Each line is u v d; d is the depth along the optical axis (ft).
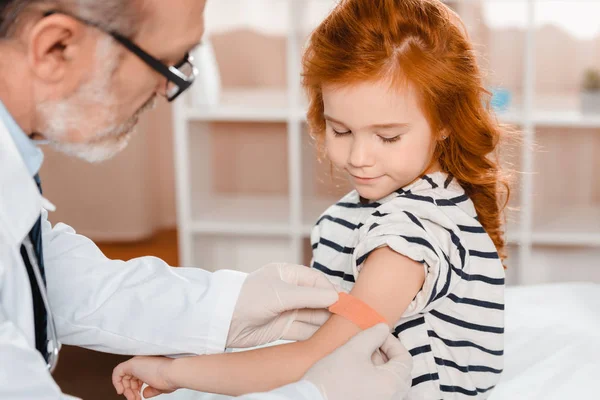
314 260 3.91
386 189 3.51
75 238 3.78
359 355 3.00
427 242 3.26
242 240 9.77
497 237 3.92
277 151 11.46
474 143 3.64
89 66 2.80
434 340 3.47
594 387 3.89
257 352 3.26
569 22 10.08
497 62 10.15
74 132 2.94
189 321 3.40
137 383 3.52
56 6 2.67
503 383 3.97
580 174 10.17
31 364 2.63
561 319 4.74
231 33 11.28
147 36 2.83
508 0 9.93
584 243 8.70
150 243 12.67
